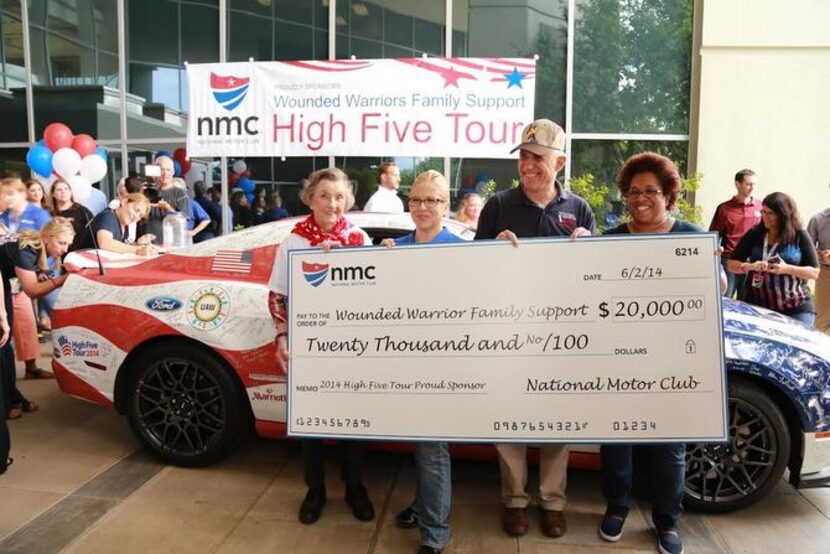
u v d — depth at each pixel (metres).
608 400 2.34
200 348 3.16
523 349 2.37
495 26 8.03
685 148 7.76
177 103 8.72
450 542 2.58
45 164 7.10
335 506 2.89
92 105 8.96
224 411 3.14
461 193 8.02
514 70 7.02
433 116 7.18
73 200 6.47
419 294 2.42
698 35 7.48
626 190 2.57
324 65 7.29
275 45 8.43
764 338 2.71
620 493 2.59
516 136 7.11
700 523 2.73
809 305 3.71
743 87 7.31
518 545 2.56
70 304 3.42
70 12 8.88
